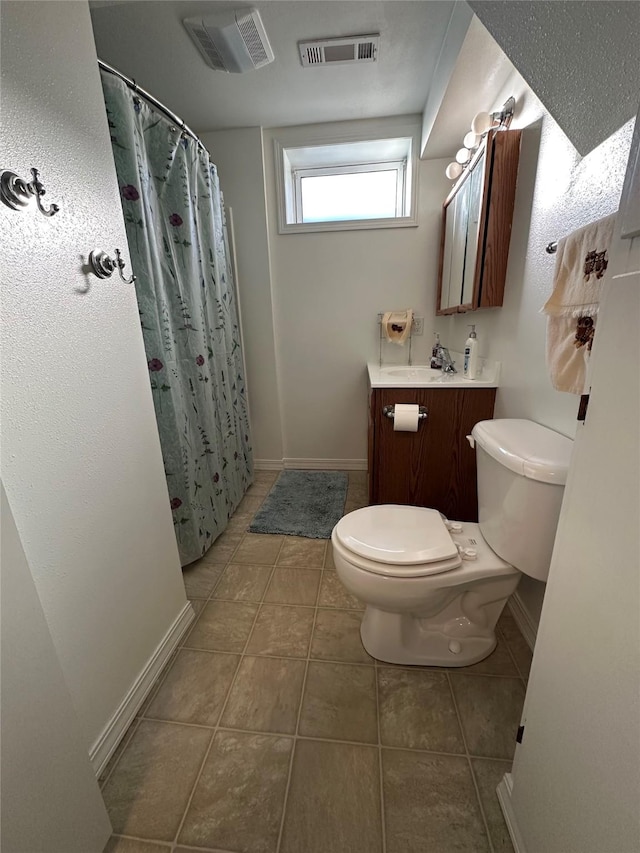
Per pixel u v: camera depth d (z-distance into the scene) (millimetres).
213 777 917
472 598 1162
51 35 774
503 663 1213
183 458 1555
